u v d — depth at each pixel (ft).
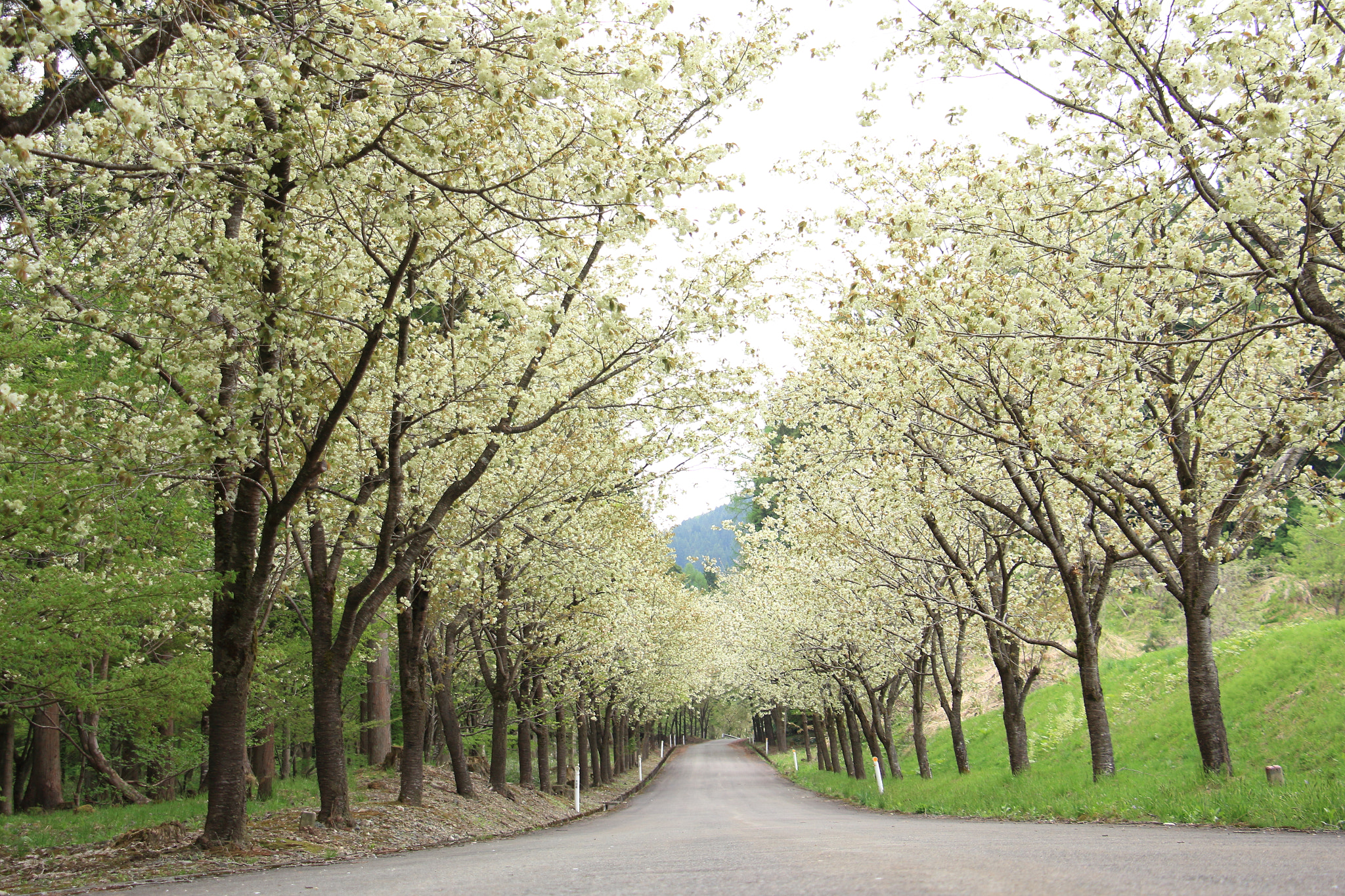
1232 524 47.62
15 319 28.53
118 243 28.86
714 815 60.13
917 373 40.68
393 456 38.11
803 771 132.87
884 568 59.98
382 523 45.88
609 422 47.57
